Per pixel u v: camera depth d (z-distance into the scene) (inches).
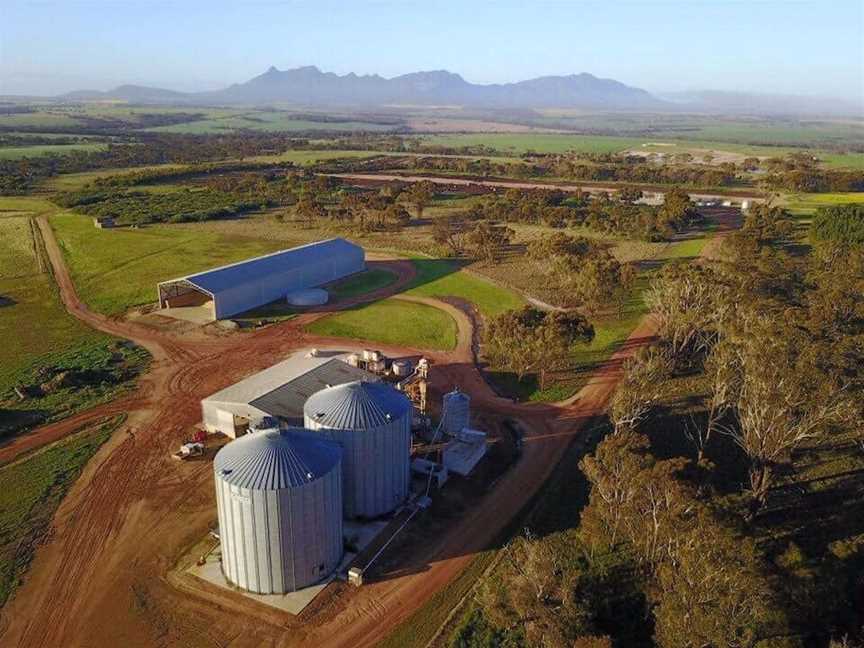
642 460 1312.7
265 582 1293.1
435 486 1686.8
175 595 1299.2
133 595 1296.8
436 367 2486.5
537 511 1590.8
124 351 2591.0
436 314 3090.6
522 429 2009.1
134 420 2030.0
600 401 2194.9
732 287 2402.8
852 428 1622.8
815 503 1604.3
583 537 1368.1
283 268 3309.5
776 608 1021.8
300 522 1263.5
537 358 2226.9
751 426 1503.4
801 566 1203.9
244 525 1248.2
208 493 1648.6
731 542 1046.4
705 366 2116.1
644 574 1278.3
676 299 2463.1
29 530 1489.9
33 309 3095.5
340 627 1225.4
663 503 1189.1
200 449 1830.7
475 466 1793.8
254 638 1195.3
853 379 1451.8
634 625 1211.9
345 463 1491.1
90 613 1250.0
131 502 1605.6
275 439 1311.5
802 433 1407.5
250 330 2847.0
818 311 2018.9
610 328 2891.2
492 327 2397.9
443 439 1910.7
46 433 1947.6
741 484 1675.7
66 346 2632.9
